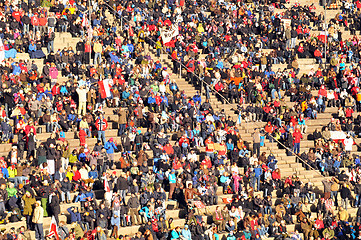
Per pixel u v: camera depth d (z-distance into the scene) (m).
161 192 145.62
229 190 155.62
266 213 151.50
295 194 155.75
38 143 150.00
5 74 156.25
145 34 192.38
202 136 167.12
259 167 158.38
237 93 184.62
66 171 143.38
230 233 142.75
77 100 163.75
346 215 153.88
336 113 193.38
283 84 194.00
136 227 139.75
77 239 131.38
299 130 174.88
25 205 131.00
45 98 157.00
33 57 172.62
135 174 148.62
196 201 144.62
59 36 184.00
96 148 149.12
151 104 170.62
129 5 198.25
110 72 173.88
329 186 160.38
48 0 191.38
